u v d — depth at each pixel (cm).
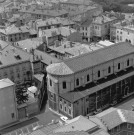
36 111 13712
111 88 13962
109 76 14450
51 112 13688
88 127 9781
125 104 14112
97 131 9762
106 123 10625
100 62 13838
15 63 15025
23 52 15912
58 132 9219
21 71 15375
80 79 13362
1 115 12525
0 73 14688
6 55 15300
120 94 14575
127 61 15225
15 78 15275
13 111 12812
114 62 14512
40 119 13138
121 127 10850
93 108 13450
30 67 15638
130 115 11044
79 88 13362
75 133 9000
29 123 12862
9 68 14912
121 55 14700
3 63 14838
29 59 15500
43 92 15550
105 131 9938
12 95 12606
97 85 13662
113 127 10556
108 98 13975
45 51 19012
